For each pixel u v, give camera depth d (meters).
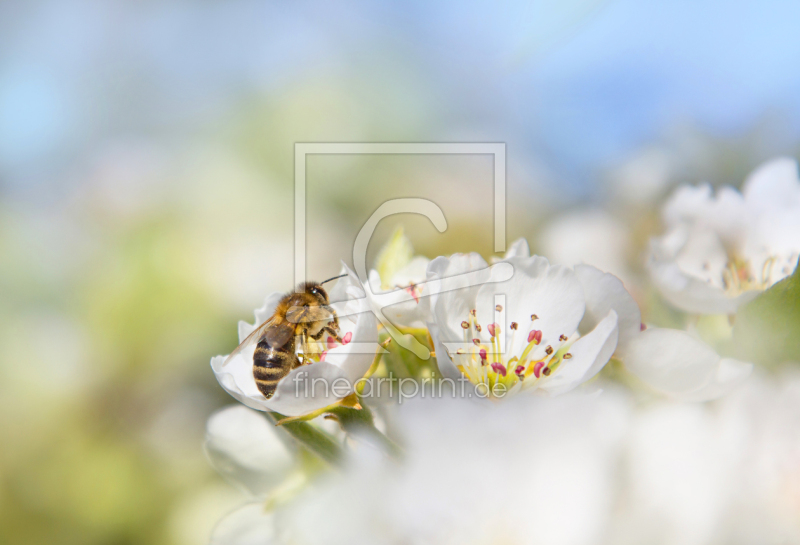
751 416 0.12
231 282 0.23
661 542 0.12
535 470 0.12
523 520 0.12
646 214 0.21
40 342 0.23
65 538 0.21
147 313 0.23
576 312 0.14
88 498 0.21
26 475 0.21
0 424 0.22
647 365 0.14
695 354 0.14
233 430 0.16
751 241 0.17
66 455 0.21
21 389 0.22
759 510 0.12
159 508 0.21
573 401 0.13
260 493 0.15
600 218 0.21
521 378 0.14
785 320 0.14
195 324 0.23
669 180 0.21
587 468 0.12
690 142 0.21
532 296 0.15
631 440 0.12
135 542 0.21
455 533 0.12
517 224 0.21
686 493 0.12
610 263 0.21
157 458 0.21
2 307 0.23
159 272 0.23
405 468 0.13
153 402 0.22
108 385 0.22
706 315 0.16
